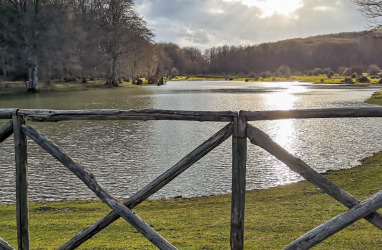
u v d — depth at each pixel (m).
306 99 53.78
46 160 17.62
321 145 21.77
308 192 12.06
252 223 8.48
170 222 8.91
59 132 25.38
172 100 51.50
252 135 4.03
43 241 7.53
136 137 23.95
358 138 23.78
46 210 10.87
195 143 22.19
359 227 7.56
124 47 78.44
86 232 4.30
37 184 14.39
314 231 3.89
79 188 13.98
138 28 79.69
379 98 49.62
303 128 27.70
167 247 4.07
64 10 65.31
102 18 75.94
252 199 11.66
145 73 104.88
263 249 6.68
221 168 16.59
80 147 21.02
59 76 69.69
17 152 4.43
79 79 80.69
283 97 58.19
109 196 4.24
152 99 52.34
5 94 53.72
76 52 70.44
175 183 14.66
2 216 10.09
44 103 43.94
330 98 54.78
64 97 52.28
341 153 19.69
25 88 59.41
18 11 59.78
